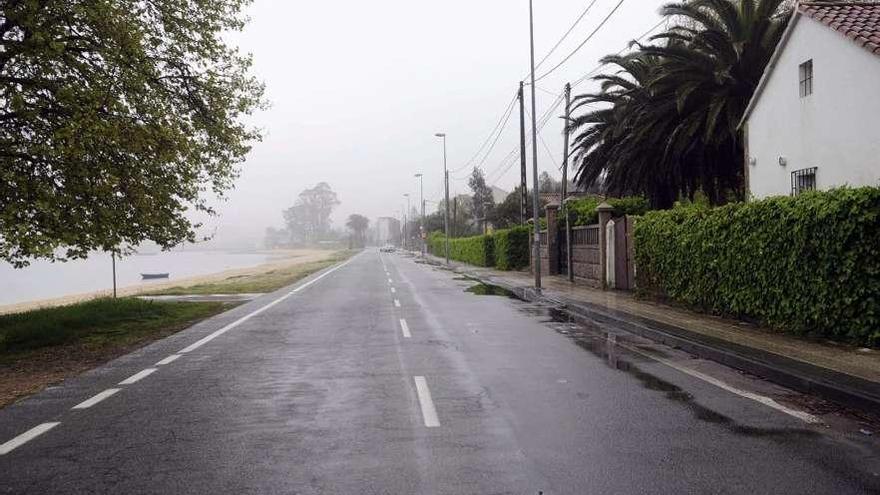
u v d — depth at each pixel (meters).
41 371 8.92
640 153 23.70
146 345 11.09
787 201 10.24
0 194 11.05
